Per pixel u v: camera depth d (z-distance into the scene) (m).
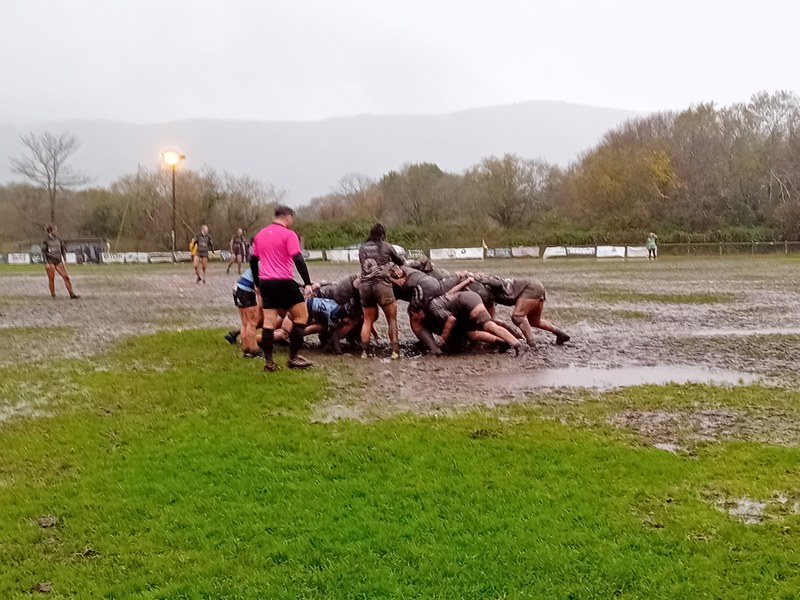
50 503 4.93
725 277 29.83
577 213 65.00
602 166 64.12
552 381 9.09
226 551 4.19
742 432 6.63
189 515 4.68
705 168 62.97
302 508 4.77
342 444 6.12
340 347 11.27
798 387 8.70
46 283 29.36
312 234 63.50
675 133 67.81
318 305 11.02
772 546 4.17
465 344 11.51
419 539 4.29
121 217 67.75
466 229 64.44
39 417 7.25
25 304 19.66
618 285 25.73
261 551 4.18
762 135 66.44
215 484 5.23
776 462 5.64
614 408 7.55
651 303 19.25
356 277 11.20
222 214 64.06
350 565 4.00
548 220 65.25
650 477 5.29
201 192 64.06
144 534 4.44
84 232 69.38
